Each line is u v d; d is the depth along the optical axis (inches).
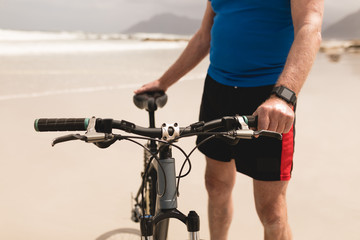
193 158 171.0
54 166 157.4
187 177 150.3
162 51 1038.4
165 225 59.2
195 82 410.6
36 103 271.1
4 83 350.0
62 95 305.3
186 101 300.0
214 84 77.8
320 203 127.6
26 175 147.0
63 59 619.8
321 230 111.0
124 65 571.5
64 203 125.5
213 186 84.7
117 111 258.4
